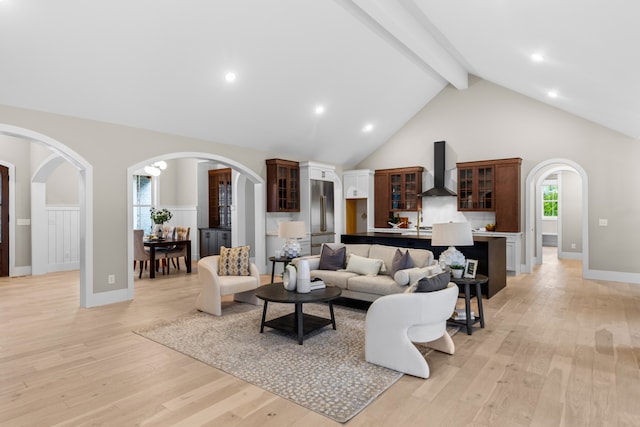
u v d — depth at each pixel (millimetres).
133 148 5270
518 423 2191
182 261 9391
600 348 3342
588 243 6699
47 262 7445
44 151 7078
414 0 4215
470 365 3000
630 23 2631
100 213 4934
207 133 6066
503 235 7199
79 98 4449
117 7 3607
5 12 3297
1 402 2465
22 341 3594
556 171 9078
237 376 2824
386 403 2428
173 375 2854
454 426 2170
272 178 7324
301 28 4738
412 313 2822
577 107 6062
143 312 4598
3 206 6988
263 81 5391
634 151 6277
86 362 3098
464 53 5734
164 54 4316
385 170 8734
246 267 4898
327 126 7328
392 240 6039
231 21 4242
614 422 2191
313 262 5246
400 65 6453
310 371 2904
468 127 7805
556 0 2756
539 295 5410
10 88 3990
